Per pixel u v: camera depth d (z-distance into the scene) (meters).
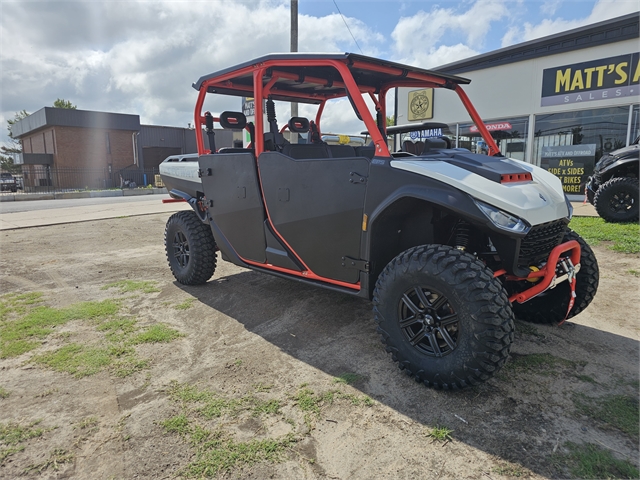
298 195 3.05
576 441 1.94
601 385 2.40
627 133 9.50
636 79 9.16
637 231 5.98
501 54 10.97
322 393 2.39
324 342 3.07
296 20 10.15
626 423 2.06
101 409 2.28
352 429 2.07
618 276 4.31
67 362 2.80
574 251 2.65
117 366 2.75
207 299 4.07
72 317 3.60
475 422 2.10
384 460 1.86
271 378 2.57
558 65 10.20
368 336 3.16
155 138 33.81
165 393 2.42
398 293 2.44
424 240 2.74
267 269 3.56
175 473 1.80
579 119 10.16
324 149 3.91
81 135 29.70
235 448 1.95
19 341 3.13
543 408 2.20
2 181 27.58
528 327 3.22
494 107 11.45
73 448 1.97
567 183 10.57
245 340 3.13
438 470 1.79
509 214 2.25
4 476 1.80
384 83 3.64
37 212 11.26
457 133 12.25
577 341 2.96
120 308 3.84
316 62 2.84
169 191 4.84
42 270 5.27
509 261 2.38
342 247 2.85
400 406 2.25
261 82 3.23
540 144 10.85
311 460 1.86
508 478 1.74
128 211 11.10
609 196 6.75
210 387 2.48
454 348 2.27
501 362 2.18
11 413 2.26
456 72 12.05
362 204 2.66
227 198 3.74
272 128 3.89
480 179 2.35
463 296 2.18
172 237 4.63
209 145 4.05
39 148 33.78
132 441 2.01
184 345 3.05
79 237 7.52
